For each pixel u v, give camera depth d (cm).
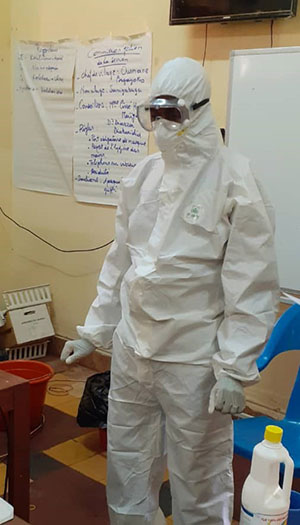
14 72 389
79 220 366
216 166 165
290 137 250
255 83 257
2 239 409
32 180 390
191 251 163
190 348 168
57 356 388
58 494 239
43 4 362
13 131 397
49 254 388
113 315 198
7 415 167
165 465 194
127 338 177
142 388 178
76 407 317
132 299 170
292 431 210
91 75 343
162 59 306
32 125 383
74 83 354
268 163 259
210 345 168
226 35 277
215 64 283
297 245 255
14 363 303
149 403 181
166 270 165
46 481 247
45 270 394
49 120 372
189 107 161
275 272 164
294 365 269
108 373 284
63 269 381
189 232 165
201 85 162
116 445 186
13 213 409
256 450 106
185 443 172
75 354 200
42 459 264
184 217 164
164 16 302
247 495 106
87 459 266
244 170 163
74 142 359
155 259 167
